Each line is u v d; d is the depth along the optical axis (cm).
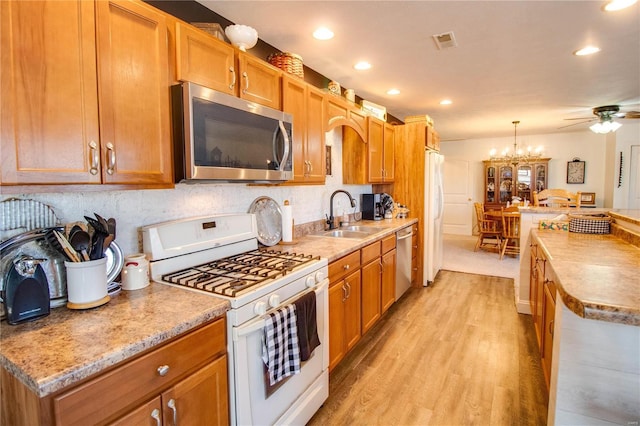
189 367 118
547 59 283
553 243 227
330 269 210
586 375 129
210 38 159
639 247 208
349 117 303
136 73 129
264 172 186
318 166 251
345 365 245
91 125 115
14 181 98
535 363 244
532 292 300
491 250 632
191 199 191
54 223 133
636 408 124
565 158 701
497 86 359
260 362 147
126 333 106
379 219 403
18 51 98
